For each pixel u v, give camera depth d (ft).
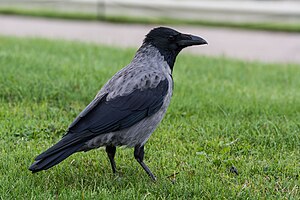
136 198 21.30
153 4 103.40
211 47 68.23
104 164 25.45
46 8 97.91
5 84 36.04
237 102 35.60
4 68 39.73
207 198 21.94
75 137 21.12
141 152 23.54
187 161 26.02
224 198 21.84
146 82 22.72
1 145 26.99
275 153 27.48
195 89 38.63
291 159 26.55
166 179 23.75
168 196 21.79
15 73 38.32
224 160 26.00
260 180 23.99
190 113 33.19
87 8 99.86
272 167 25.43
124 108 22.02
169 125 31.09
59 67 41.63
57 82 36.88
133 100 22.25
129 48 57.31
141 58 23.75
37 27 77.51
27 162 24.81
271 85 43.24
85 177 23.58
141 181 23.18
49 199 20.68
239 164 25.85
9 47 51.62
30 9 94.73
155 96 22.67
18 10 91.56
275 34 82.07
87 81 37.47
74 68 41.50
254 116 33.12
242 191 22.43
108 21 86.99
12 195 21.20
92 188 22.52
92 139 21.63
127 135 22.43
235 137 29.60
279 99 37.55
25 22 82.23
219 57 56.44
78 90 36.06
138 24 85.61
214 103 35.01
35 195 21.18
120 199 21.03
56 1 100.89
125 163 25.67
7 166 24.23
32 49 50.90
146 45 23.98
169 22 87.40
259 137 29.27
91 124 21.39
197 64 50.49
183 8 100.73
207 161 26.25
